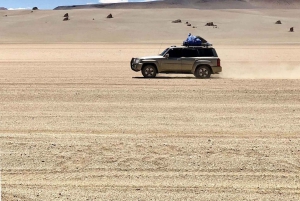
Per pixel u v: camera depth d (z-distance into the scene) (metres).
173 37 122.94
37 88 18.38
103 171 7.58
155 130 10.66
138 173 7.47
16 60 40.53
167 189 6.74
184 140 9.66
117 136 10.00
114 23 149.88
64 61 38.81
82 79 22.47
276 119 12.03
